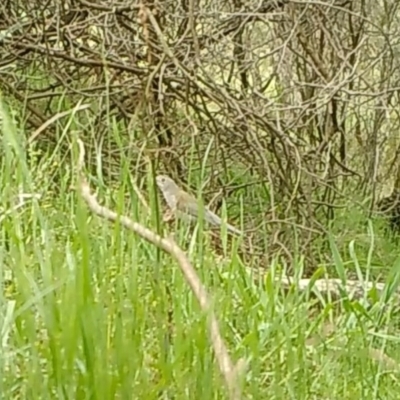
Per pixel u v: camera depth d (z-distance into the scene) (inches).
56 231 171.3
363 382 178.4
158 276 135.8
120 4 341.7
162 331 131.3
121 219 134.6
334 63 400.8
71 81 368.8
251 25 391.2
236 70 398.6
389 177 495.5
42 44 366.3
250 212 378.3
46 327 116.0
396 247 397.1
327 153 395.9
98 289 129.0
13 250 129.0
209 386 125.3
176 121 347.6
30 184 129.6
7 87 366.3
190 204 262.7
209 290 156.3
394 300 221.8
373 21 431.2
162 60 304.2
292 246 343.9
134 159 291.6
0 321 115.2
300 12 374.0
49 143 316.5
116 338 118.3
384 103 426.0
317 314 221.8
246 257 290.2
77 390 114.3
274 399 151.3
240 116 339.6
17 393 124.2
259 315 179.3
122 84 344.5
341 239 370.6
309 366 176.7
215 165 371.9
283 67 400.8
